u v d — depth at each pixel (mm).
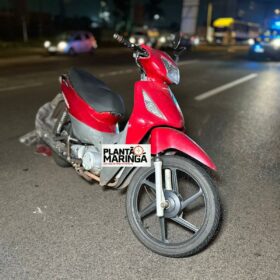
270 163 4812
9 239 2986
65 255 2824
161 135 2693
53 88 9250
